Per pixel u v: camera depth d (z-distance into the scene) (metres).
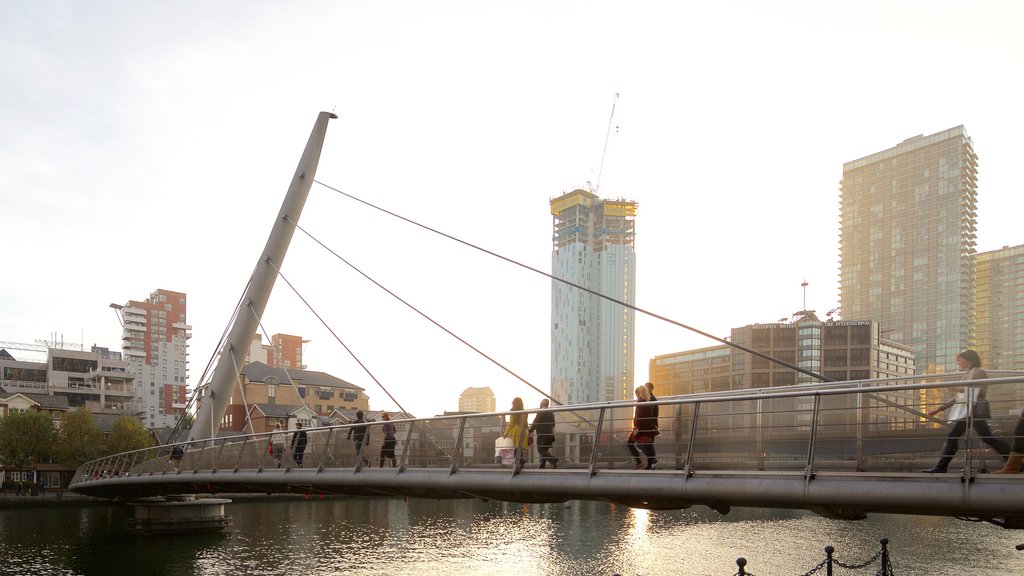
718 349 145.12
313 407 103.12
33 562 37.09
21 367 104.69
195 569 35.53
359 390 108.81
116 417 95.50
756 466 12.55
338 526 50.44
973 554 39.12
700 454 13.38
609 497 14.61
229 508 60.19
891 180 187.50
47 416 69.88
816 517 58.91
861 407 11.30
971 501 9.74
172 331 173.38
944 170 177.50
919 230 181.12
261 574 34.62
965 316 173.00
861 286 191.25
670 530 50.16
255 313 40.09
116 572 34.88
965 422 10.20
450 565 36.91
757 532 49.28
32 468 76.06
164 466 33.56
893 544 43.12
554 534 47.75
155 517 45.03
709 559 38.69
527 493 16.91
